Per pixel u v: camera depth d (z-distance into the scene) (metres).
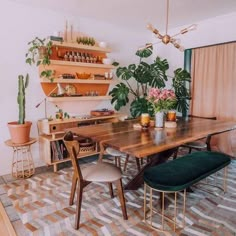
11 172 3.10
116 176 1.93
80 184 1.86
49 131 3.01
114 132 2.26
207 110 3.92
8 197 2.37
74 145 1.80
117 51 4.19
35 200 2.30
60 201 2.28
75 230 1.82
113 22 3.93
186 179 1.77
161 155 2.47
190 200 2.30
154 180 1.77
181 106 4.00
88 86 3.79
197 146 2.84
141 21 3.87
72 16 3.51
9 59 2.98
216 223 1.91
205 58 3.89
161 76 4.09
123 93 3.80
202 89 3.97
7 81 3.00
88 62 3.57
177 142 1.86
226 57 3.60
